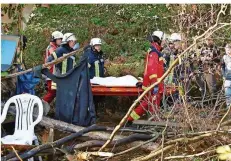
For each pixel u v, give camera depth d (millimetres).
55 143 6105
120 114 10250
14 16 9094
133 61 13820
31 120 6875
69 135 6805
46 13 16844
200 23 8078
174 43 8781
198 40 5211
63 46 9492
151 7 16312
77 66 7984
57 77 7969
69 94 7984
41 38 15492
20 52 8719
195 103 7496
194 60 7957
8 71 7844
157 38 8406
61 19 16688
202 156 5777
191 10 8242
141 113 8023
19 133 6809
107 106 10367
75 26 16391
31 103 6926
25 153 5887
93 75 10359
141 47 15156
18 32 9172
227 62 8906
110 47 15141
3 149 5949
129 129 6648
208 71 8820
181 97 6711
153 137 6348
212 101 8305
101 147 5840
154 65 8094
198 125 6234
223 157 4324
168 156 5570
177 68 7492
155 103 7746
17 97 6922
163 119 7102
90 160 5789
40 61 14977
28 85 8117
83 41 16047
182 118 6359
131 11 16656
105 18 16703
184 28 8258
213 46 8648
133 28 16016
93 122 8039
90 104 8039
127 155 6398
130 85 9203
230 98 7082
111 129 6621
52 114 9188
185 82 7238
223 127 6188
